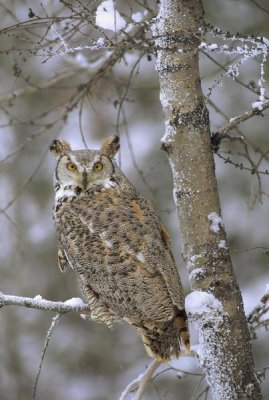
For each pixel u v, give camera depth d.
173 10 9.09
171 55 9.09
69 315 23.92
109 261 9.84
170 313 9.28
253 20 20.17
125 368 23.17
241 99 21.39
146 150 21.92
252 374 8.59
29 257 22.88
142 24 9.19
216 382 8.59
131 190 11.33
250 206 11.48
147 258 9.69
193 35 8.58
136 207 10.50
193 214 8.88
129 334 23.69
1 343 23.33
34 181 22.98
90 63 14.74
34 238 22.80
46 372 23.17
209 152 9.01
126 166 21.75
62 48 10.74
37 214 23.02
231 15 20.31
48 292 22.80
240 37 8.34
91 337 23.67
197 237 8.83
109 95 14.12
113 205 10.55
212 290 8.69
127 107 22.50
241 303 8.77
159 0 9.89
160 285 9.50
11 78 21.67
